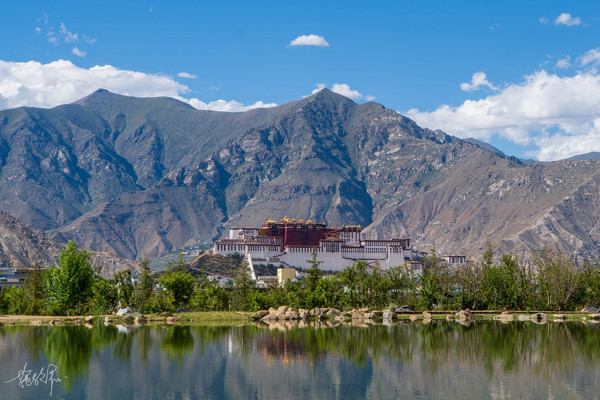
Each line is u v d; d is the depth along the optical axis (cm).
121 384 9694
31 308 19425
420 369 10812
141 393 9231
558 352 12419
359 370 10706
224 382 9856
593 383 9812
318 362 11375
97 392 9262
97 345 12975
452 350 12625
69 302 18900
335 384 9762
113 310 19675
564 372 10581
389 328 16388
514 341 13838
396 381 9956
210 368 10800
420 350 12644
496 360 11600
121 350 12388
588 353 12300
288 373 10481
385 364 11200
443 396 9112
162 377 10156
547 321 18425
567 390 9412
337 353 12250
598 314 19338
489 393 9262
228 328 16250
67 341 13500
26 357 11612
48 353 12031
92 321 17212
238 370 10656
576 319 19012
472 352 12388
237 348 12719
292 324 17525
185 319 18025
